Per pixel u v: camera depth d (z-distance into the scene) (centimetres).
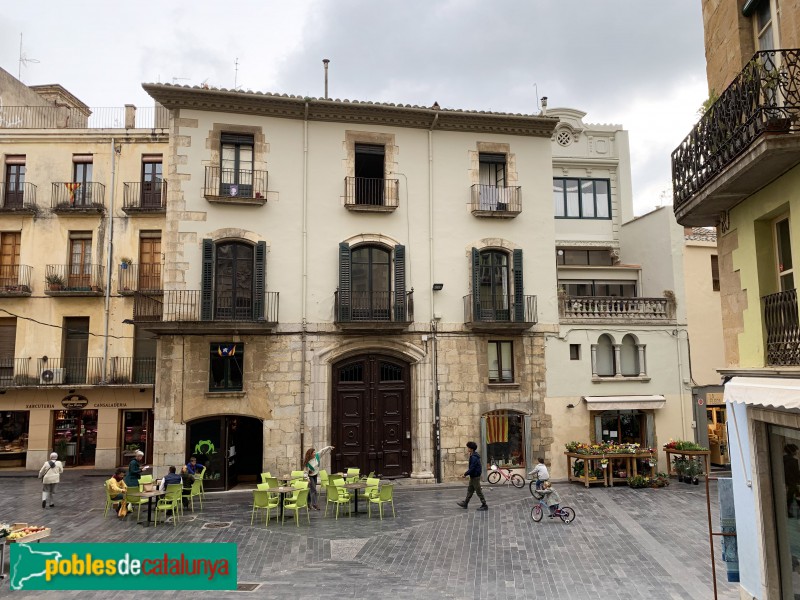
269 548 1201
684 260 2239
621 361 2166
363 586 967
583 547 1193
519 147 2170
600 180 2669
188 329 1838
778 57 754
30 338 2483
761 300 810
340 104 1977
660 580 989
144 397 2491
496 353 2086
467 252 2083
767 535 749
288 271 1945
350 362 1984
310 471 1600
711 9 926
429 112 2041
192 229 1895
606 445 1952
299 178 1988
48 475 1661
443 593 934
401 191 2061
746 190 815
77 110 3030
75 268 2545
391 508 1564
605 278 2458
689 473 1939
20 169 2584
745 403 715
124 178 2588
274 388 1895
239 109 1952
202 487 1667
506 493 1803
